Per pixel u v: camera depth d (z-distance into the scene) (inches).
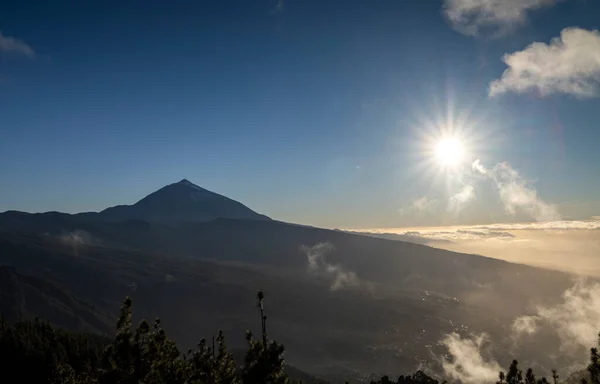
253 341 1029.2
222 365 1150.3
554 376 1128.2
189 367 1108.5
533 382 1069.1
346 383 1657.2
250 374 973.8
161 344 987.3
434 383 3634.4
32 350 4847.4
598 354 937.5
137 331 978.1
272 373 980.6
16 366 4665.4
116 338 964.6
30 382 4507.9
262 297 1051.9
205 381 1114.7
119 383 920.3
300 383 1838.1
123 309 987.3
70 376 1600.6
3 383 4505.4
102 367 949.8
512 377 1067.9
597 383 920.3
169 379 973.8
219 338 1243.8
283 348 998.4
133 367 936.3
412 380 3880.4
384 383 4146.2
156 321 1063.0
